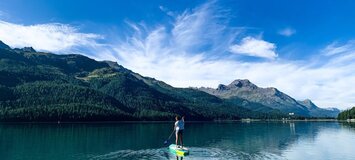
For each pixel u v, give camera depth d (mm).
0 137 69250
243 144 57250
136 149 47219
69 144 54844
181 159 37406
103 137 71750
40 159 37656
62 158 38312
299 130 116688
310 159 40312
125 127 137000
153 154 41625
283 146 54688
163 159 37406
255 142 61812
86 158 38375
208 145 54688
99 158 38281
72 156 39938
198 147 51219
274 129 126375
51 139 65188
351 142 63125
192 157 39188
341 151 48188
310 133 95438
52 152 43812
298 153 45656
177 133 44156
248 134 88312
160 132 95438
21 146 51312
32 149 47281
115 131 99750
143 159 37469
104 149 47250
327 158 41219
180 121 44375
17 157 39219
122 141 61156
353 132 100688
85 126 144625
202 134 87062
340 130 115250
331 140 68250
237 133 93438
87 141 60906
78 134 82375
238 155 42188
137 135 79688
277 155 43219
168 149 46906
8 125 150500
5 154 41688
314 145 57000
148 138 69375
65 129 110625
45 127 128375
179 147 43625
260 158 40094
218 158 38719
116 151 44594
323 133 95375
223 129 124812
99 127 133250
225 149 48625
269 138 72938
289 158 40812
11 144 54312
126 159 37469
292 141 65125
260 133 94438
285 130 116938
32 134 80750
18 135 76438
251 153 44688
